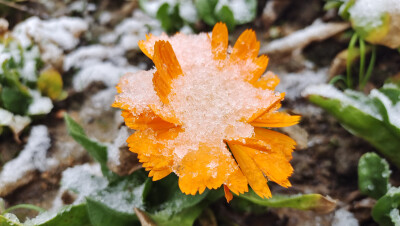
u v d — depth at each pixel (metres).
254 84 0.21
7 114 0.24
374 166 0.22
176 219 0.21
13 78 0.24
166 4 0.26
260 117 0.20
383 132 0.23
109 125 0.26
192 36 0.22
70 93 0.26
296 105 0.26
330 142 0.25
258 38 0.28
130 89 0.20
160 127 0.19
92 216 0.20
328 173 0.24
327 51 0.27
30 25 0.26
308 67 0.26
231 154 0.20
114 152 0.22
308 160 0.25
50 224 0.21
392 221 0.21
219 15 0.27
